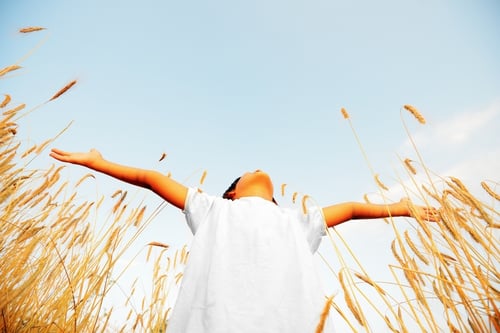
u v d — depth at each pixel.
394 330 0.69
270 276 0.78
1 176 1.22
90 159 1.01
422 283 0.79
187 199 0.98
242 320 0.71
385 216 1.00
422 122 1.00
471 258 0.70
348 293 0.72
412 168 0.97
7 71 1.20
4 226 1.17
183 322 0.75
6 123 1.22
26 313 1.11
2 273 1.06
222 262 0.80
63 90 1.26
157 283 1.48
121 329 1.33
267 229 0.88
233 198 1.27
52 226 1.26
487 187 0.92
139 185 1.01
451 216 0.82
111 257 1.17
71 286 1.06
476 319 0.66
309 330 0.72
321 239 0.97
